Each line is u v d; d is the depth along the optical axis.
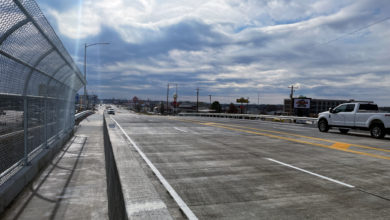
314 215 4.28
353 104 17.47
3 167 5.23
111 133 9.80
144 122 26.38
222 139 13.91
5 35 4.67
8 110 5.44
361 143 13.34
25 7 4.67
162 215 2.52
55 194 6.29
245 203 4.77
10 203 5.55
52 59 7.68
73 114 18.89
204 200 4.89
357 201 4.96
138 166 4.49
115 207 4.04
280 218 4.14
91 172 8.50
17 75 5.93
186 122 27.67
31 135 7.34
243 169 7.34
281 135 16.42
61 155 10.69
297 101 57.56
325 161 8.62
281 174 6.86
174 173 6.82
